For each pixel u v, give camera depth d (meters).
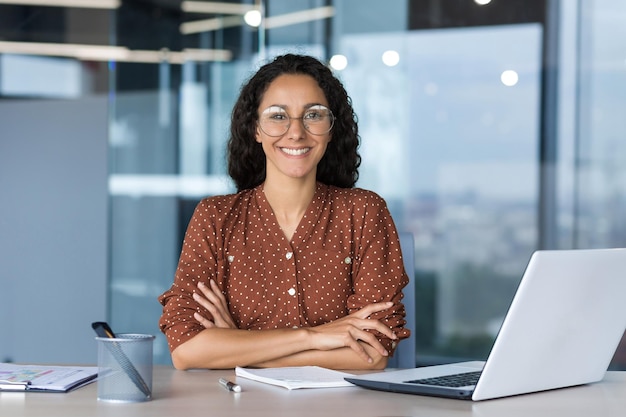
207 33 5.09
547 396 1.76
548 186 4.72
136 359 1.66
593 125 4.70
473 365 2.05
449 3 4.84
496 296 4.78
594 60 4.70
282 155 2.41
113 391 1.66
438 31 4.85
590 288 1.75
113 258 5.18
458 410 1.60
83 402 1.65
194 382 1.90
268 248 2.43
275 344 2.16
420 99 4.86
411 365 2.63
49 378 1.84
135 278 5.17
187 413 1.56
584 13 4.71
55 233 5.22
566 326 1.75
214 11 5.09
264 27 5.05
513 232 4.75
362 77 4.94
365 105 4.93
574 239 4.70
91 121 5.17
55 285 5.25
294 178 2.43
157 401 1.67
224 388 1.82
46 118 5.21
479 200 4.79
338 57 4.97
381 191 4.89
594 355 1.88
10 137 5.25
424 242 4.84
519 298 1.62
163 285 5.14
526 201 4.74
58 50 5.20
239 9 5.08
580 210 4.70
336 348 2.17
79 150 5.19
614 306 1.85
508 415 1.57
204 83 5.10
